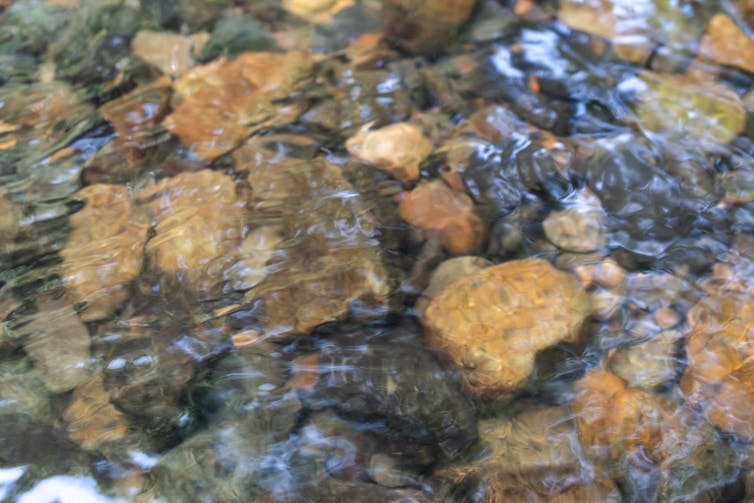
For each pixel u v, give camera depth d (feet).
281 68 7.95
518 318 5.71
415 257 6.17
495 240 6.33
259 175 6.84
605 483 4.88
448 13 8.50
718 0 8.36
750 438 5.09
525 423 5.16
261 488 4.77
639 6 8.41
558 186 6.77
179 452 4.93
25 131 7.40
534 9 8.52
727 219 6.49
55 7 8.89
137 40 8.37
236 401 5.21
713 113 7.31
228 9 8.71
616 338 5.69
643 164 6.91
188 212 6.49
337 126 7.33
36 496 4.65
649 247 6.29
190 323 5.68
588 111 7.43
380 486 4.82
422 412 5.18
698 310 5.85
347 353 5.48
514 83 7.73
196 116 7.45
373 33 8.36
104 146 7.20
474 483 4.85
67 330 5.63
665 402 5.29
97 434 4.99
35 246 6.27
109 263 6.12
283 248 6.21
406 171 6.89
